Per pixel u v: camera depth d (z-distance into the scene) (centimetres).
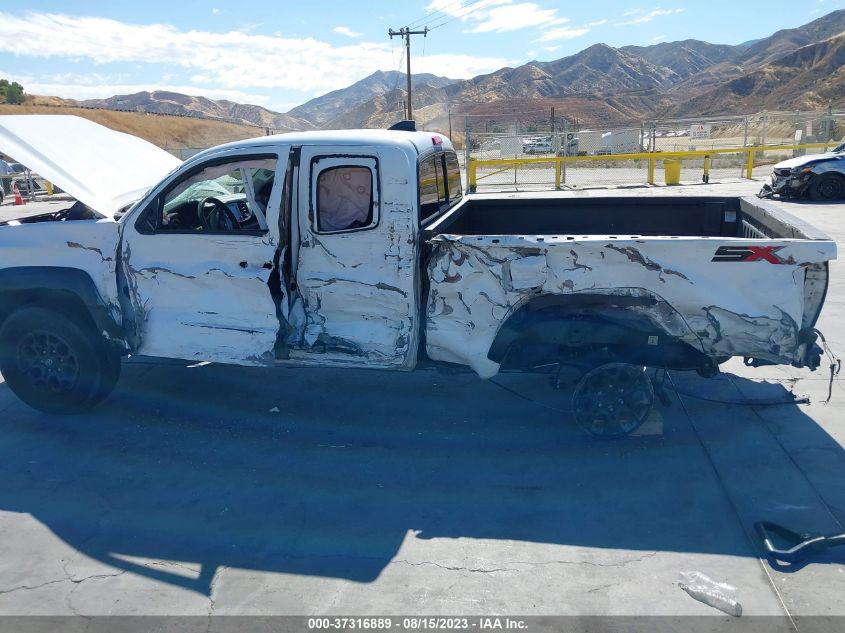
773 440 471
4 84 8831
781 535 367
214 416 536
